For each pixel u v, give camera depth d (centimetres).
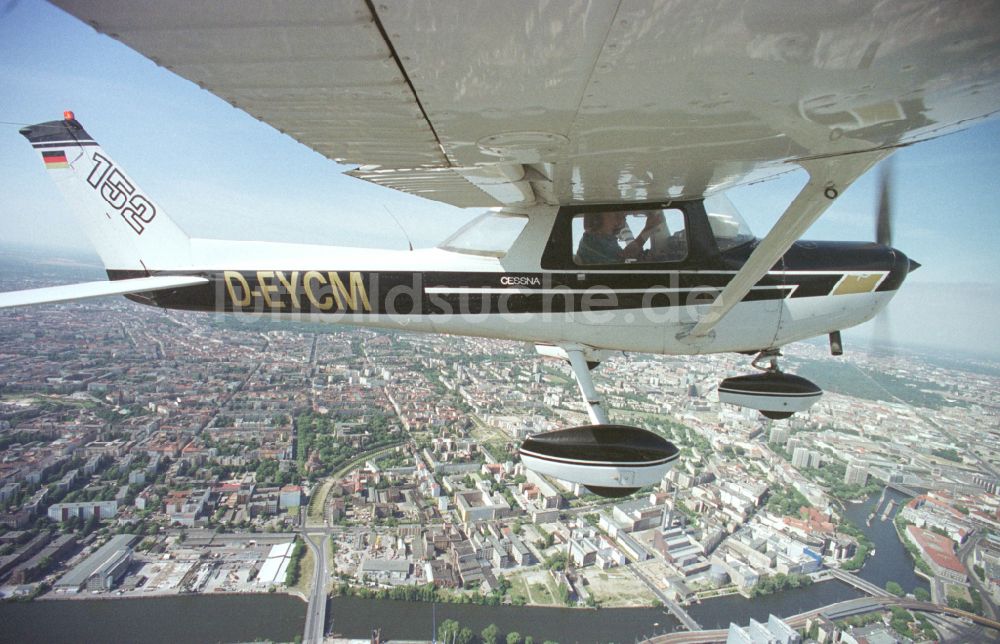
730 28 153
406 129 250
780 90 200
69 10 146
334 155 300
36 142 566
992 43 162
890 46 163
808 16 147
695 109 220
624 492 416
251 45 169
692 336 433
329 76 192
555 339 458
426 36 161
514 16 149
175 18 151
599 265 436
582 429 432
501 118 233
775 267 432
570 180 365
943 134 256
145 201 560
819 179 304
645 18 149
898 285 449
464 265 457
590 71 183
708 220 429
